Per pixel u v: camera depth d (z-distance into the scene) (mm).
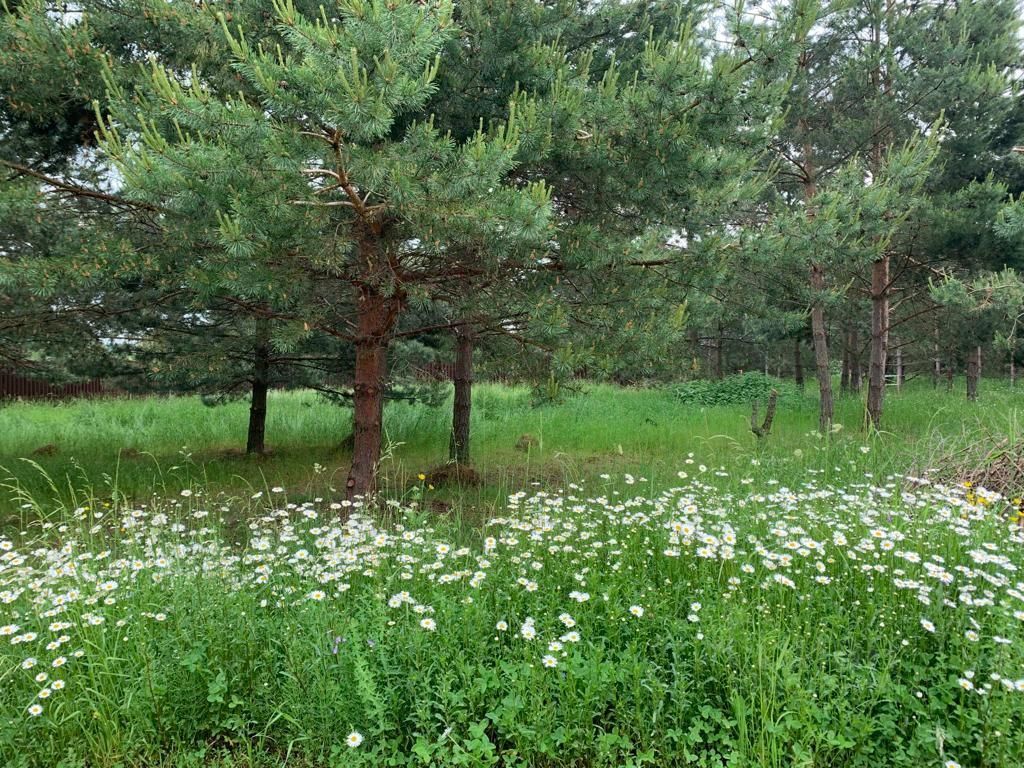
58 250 5059
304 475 8398
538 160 4805
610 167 5133
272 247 4355
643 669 2658
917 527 3816
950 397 15633
